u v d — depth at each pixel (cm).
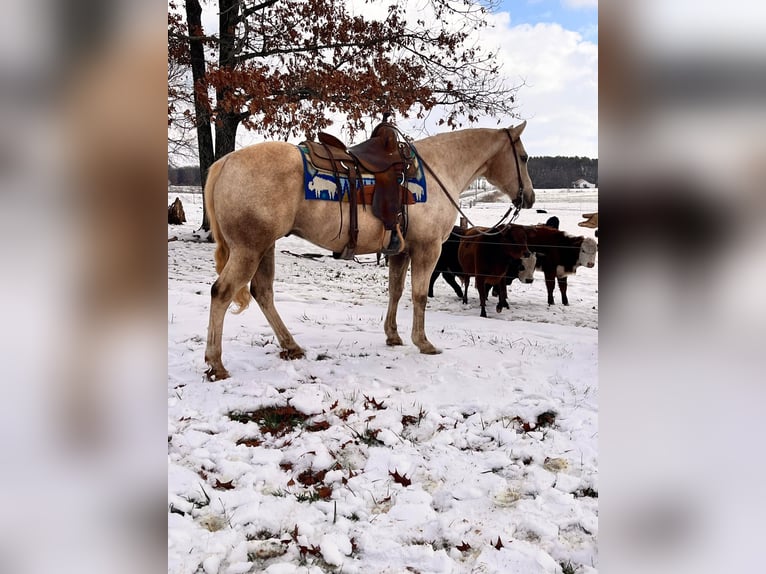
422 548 249
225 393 423
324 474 316
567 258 969
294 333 611
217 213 445
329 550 245
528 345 592
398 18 1412
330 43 1409
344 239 469
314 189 443
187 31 1459
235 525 265
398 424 379
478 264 867
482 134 551
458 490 301
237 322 654
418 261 527
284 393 429
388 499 294
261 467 320
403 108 1284
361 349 556
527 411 405
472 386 453
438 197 512
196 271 1152
